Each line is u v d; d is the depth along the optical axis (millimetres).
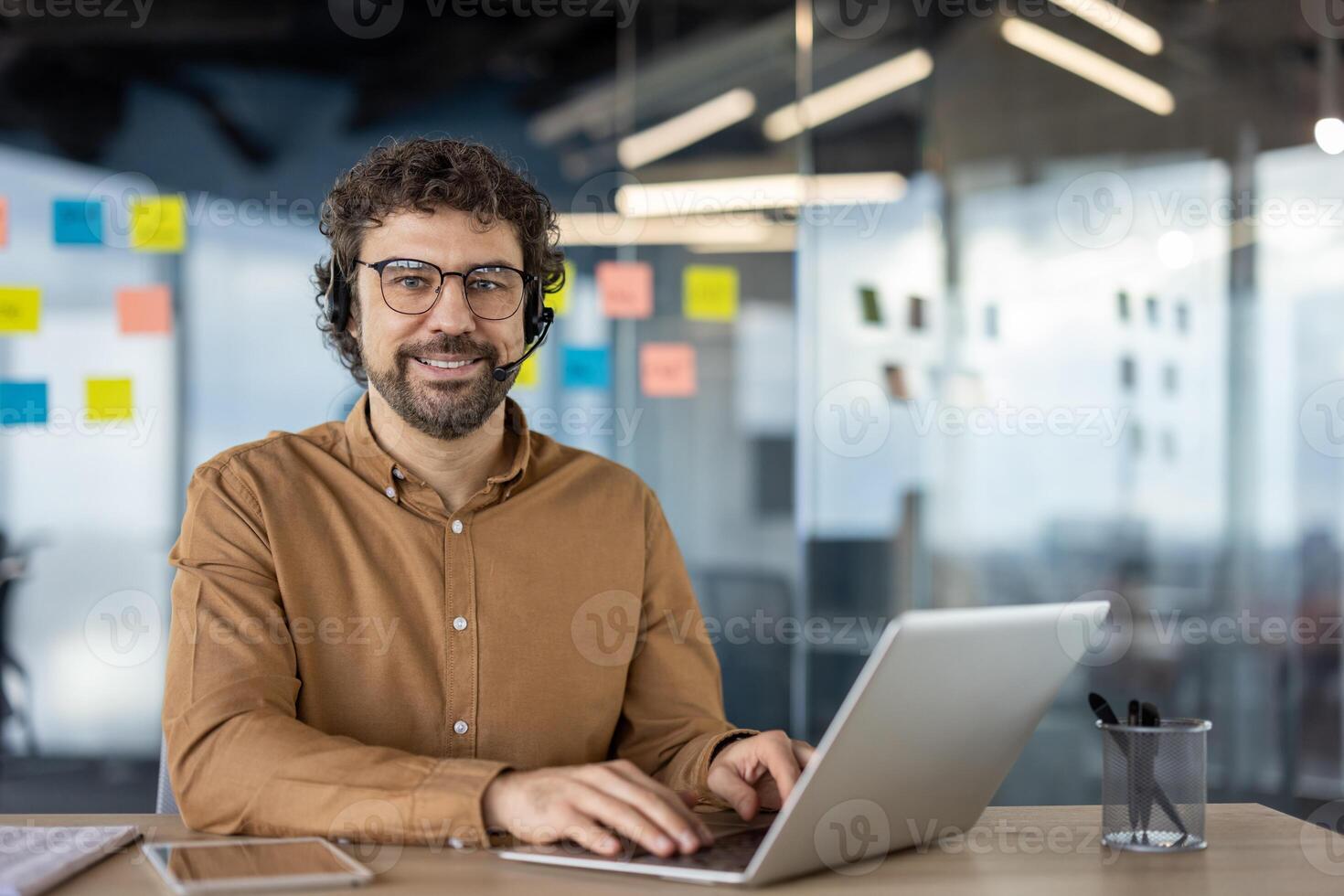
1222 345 3080
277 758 1001
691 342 3145
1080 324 3102
